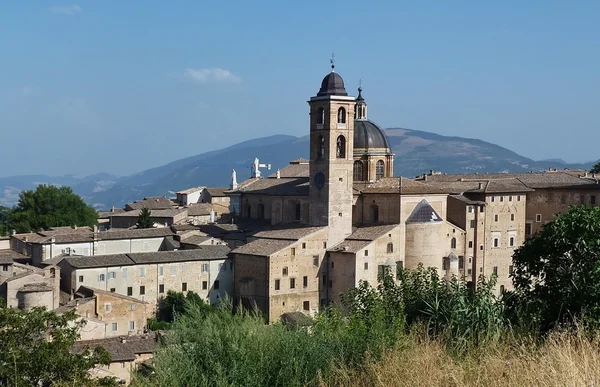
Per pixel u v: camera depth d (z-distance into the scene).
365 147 142.88
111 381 56.88
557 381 25.91
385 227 130.25
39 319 61.38
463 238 141.38
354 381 30.55
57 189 195.12
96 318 111.75
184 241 143.50
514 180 156.25
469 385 27.36
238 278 128.75
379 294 43.78
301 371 32.22
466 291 41.06
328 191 129.50
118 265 123.50
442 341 34.94
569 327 34.62
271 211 145.50
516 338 34.66
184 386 32.66
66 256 126.94
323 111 130.38
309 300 127.50
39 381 57.03
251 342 33.69
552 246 51.53
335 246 129.62
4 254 139.62
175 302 124.25
